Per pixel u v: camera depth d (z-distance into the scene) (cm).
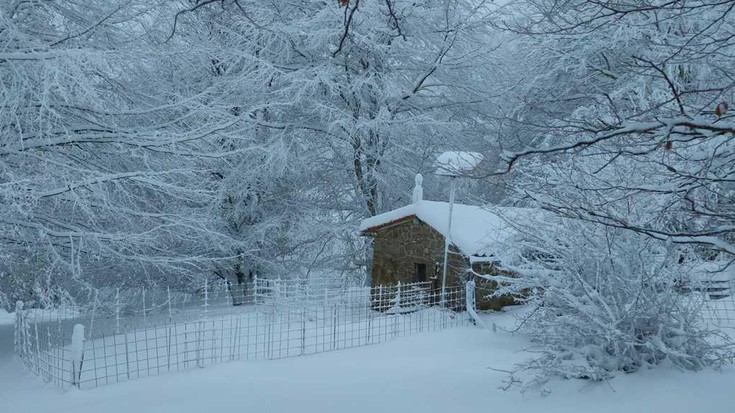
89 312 1536
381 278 1581
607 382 629
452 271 1384
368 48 2038
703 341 693
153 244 1377
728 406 557
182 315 1459
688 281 727
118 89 1353
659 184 537
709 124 409
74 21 1292
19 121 1188
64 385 822
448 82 2234
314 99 2022
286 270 2150
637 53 1013
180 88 1692
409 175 2238
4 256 1202
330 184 2295
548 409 601
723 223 520
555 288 718
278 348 1010
